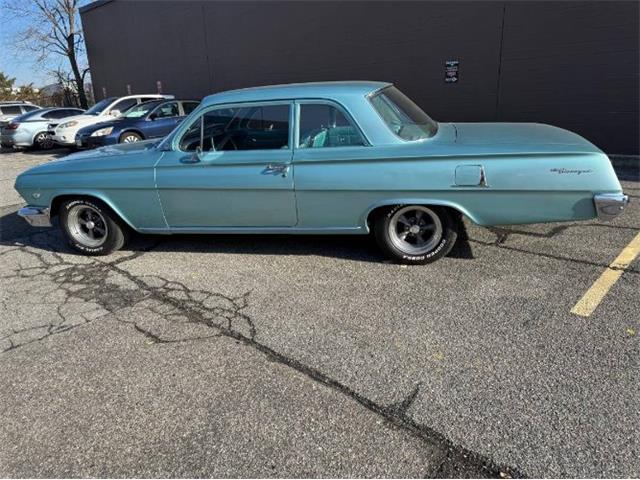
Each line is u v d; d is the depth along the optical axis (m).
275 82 13.94
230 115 4.27
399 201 3.94
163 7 16.72
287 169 4.10
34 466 2.32
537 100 9.05
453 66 9.95
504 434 2.32
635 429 2.29
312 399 2.65
